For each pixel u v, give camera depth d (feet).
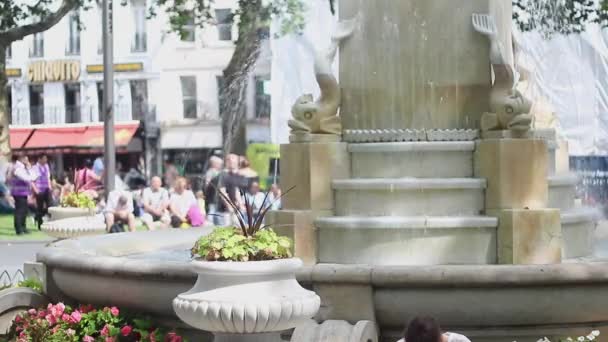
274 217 43.70
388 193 43.24
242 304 32.42
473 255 42.34
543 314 37.22
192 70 230.27
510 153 42.32
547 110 51.67
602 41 87.30
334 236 43.16
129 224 90.79
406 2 45.09
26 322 42.93
